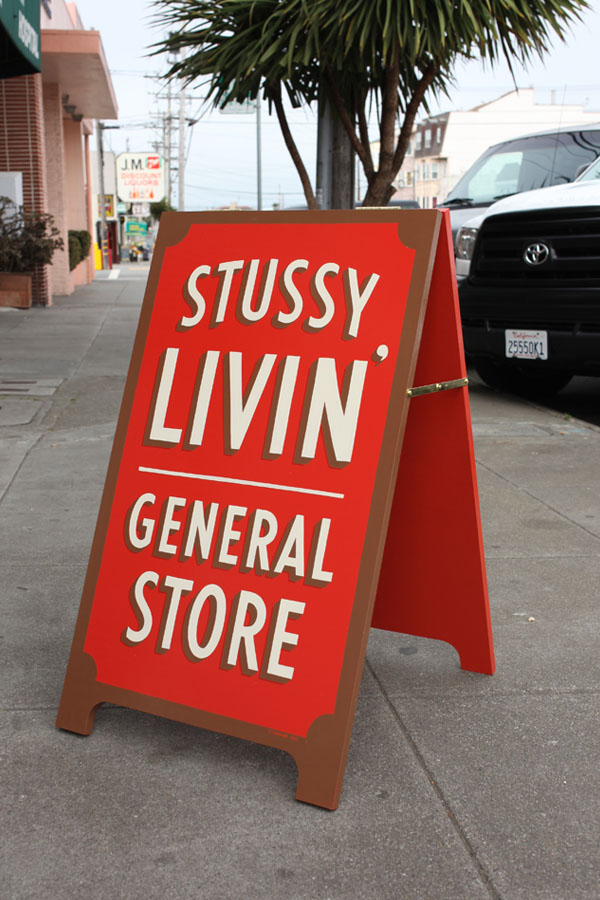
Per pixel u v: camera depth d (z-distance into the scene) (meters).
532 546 3.94
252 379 2.42
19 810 2.12
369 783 2.24
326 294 2.36
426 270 2.26
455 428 2.54
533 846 2.00
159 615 2.43
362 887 1.88
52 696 2.66
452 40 6.34
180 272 2.58
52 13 17.97
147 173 68.19
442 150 81.25
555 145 8.78
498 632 3.10
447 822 2.09
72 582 3.48
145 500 2.51
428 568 2.71
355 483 2.25
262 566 2.33
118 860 1.95
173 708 2.36
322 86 7.27
